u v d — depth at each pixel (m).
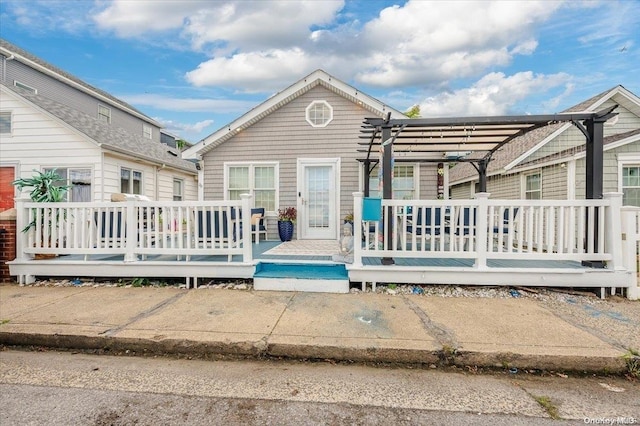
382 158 4.90
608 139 8.41
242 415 2.08
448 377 2.58
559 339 2.98
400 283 4.71
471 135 6.09
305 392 2.35
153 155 11.51
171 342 3.01
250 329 3.23
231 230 4.93
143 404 2.20
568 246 4.50
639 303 4.11
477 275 4.55
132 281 5.09
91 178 8.63
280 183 8.76
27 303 4.10
